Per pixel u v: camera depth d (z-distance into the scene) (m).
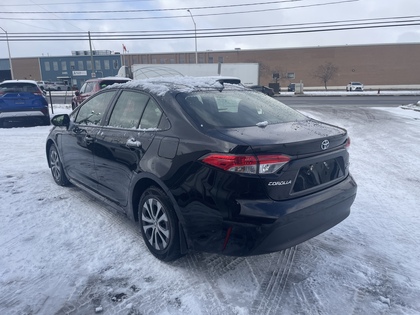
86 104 4.62
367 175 6.18
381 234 3.89
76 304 2.73
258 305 2.72
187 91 3.46
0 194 5.05
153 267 3.22
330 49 61.28
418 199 4.96
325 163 3.05
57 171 5.44
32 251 3.49
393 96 34.97
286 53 62.72
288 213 2.68
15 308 2.68
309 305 2.73
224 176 2.67
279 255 3.46
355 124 12.55
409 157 7.48
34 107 11.34
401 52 59.97
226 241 2.73
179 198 2.92
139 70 26.36
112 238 3.77
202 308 2.69
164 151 3.08
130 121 3.67
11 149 8.16
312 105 23.44
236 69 27.83
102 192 4.16
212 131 2.92
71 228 4.00
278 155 2.65
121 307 2.70
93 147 4.11
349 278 3.08
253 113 3.46
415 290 2.91
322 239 3.78
